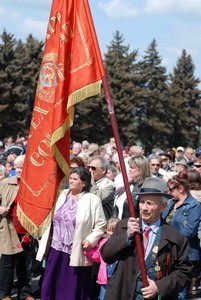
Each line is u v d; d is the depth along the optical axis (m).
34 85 74.75
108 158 18.48
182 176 9.95
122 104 84.38
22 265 10.67
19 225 10.55
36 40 77.94
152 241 5.98
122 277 5.99
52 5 7.50
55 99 7.34
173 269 6.00
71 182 9.08
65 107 7.31
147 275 5.89
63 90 7.29
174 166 18.55
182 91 105.94
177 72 109.00
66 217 8.96
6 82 72.69
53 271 8.96
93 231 8.98
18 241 10.51
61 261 8.96
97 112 80.62
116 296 5.95
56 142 7.71
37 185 8.02
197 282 11.96
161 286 5.79
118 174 12.68
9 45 74.50
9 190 10.62
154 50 98.31
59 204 9.12
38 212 8.04
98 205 9.07
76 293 8.90
